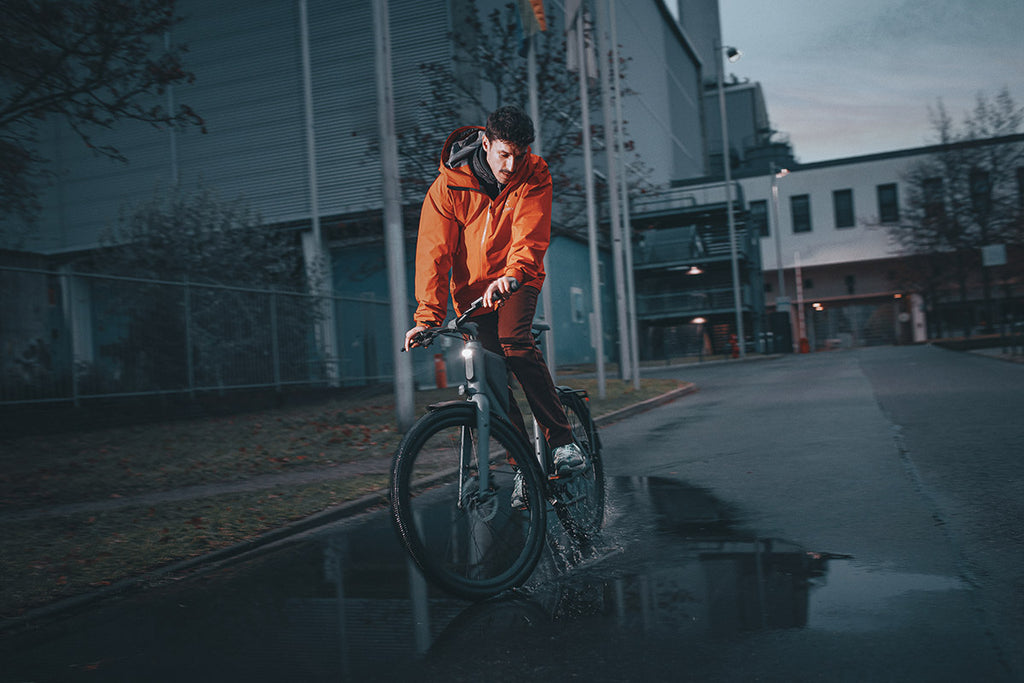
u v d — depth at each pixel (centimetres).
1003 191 3547
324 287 2291
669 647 274
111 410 1292
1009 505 458
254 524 549
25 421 1155
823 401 1212
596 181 1842
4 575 447
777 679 243
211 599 386
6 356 1150
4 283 1162
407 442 334
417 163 1653
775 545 400
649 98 4844
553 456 386
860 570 349
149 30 891
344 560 443
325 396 1773
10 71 839
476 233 367
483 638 298
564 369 2938
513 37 1642
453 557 339
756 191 5528
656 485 598
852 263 5494
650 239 4241
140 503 667
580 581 360
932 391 1252
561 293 3188
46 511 659
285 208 2412
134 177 2542
